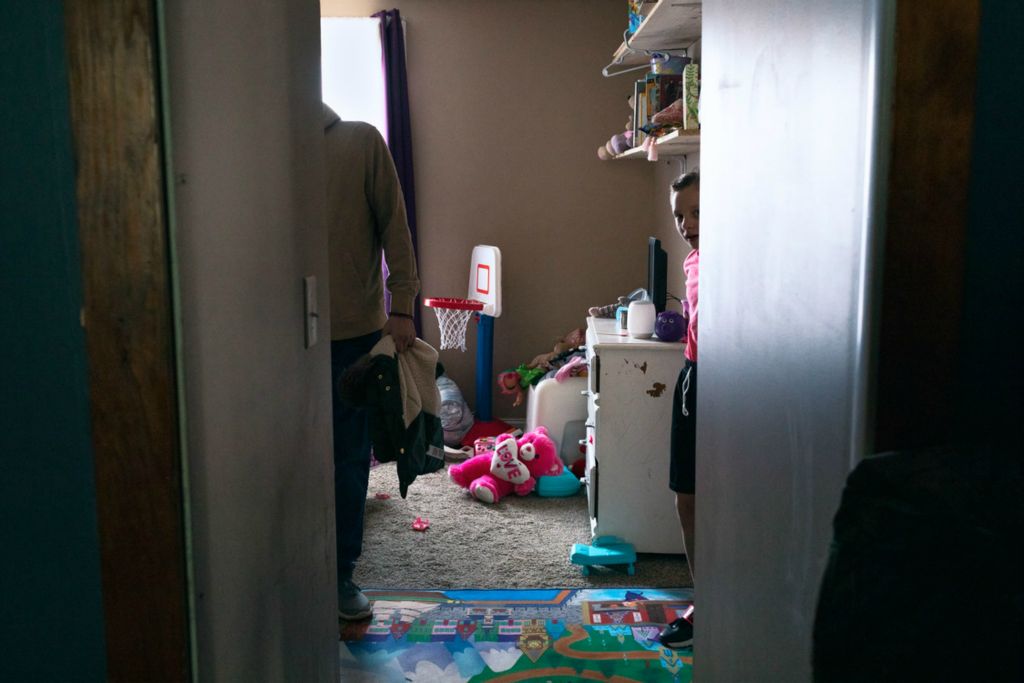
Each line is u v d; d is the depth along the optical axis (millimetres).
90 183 982
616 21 4941
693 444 2494
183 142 1036
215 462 1137
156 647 1061
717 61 1471
